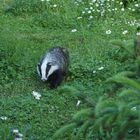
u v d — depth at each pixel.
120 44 6.46
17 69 12.21
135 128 5.80
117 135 5.67
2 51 12.77
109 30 14.47
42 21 15.30
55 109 10.61
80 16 15.55
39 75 11.78
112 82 5.85
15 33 14.42
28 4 16.12
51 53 12.03
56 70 11.55
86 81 11.78
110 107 5.53
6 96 11.10
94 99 6.61
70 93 6.39
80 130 5.91
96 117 5.64
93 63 12.53
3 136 9.09
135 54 6.34
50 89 11.58
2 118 9.91
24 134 9.37
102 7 15.77
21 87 11.55
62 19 15.36
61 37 14.41
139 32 14.37
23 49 13.09
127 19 15.34
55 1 16.25
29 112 10.38
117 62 12.53
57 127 9.89
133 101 5.67
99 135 6.46
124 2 16.25
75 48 13.66
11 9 16.03
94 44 13.78
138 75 5.95
